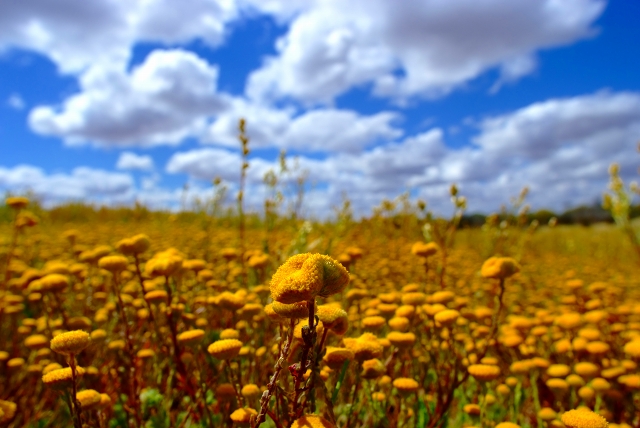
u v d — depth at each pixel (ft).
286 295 0.29
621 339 1.04
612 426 0.52
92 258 0.89
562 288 1.61
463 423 0.68
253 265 0.88
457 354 0.67
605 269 2.17
